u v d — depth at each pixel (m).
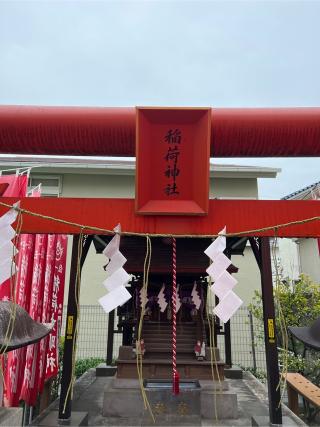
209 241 6.86
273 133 4.89
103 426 5.75
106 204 5.10
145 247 6.96
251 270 12.16
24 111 4.85
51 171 12.23
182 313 7.14
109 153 5.29
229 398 6.20
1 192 5.17
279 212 5.11
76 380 8.73
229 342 9.45
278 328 9.47
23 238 6.02
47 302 7.01
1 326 3.27
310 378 8.65
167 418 6.01
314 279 13.10
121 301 3.23
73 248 5.73
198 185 4.91
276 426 5.05
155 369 6.55
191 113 4.70
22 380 5.70
